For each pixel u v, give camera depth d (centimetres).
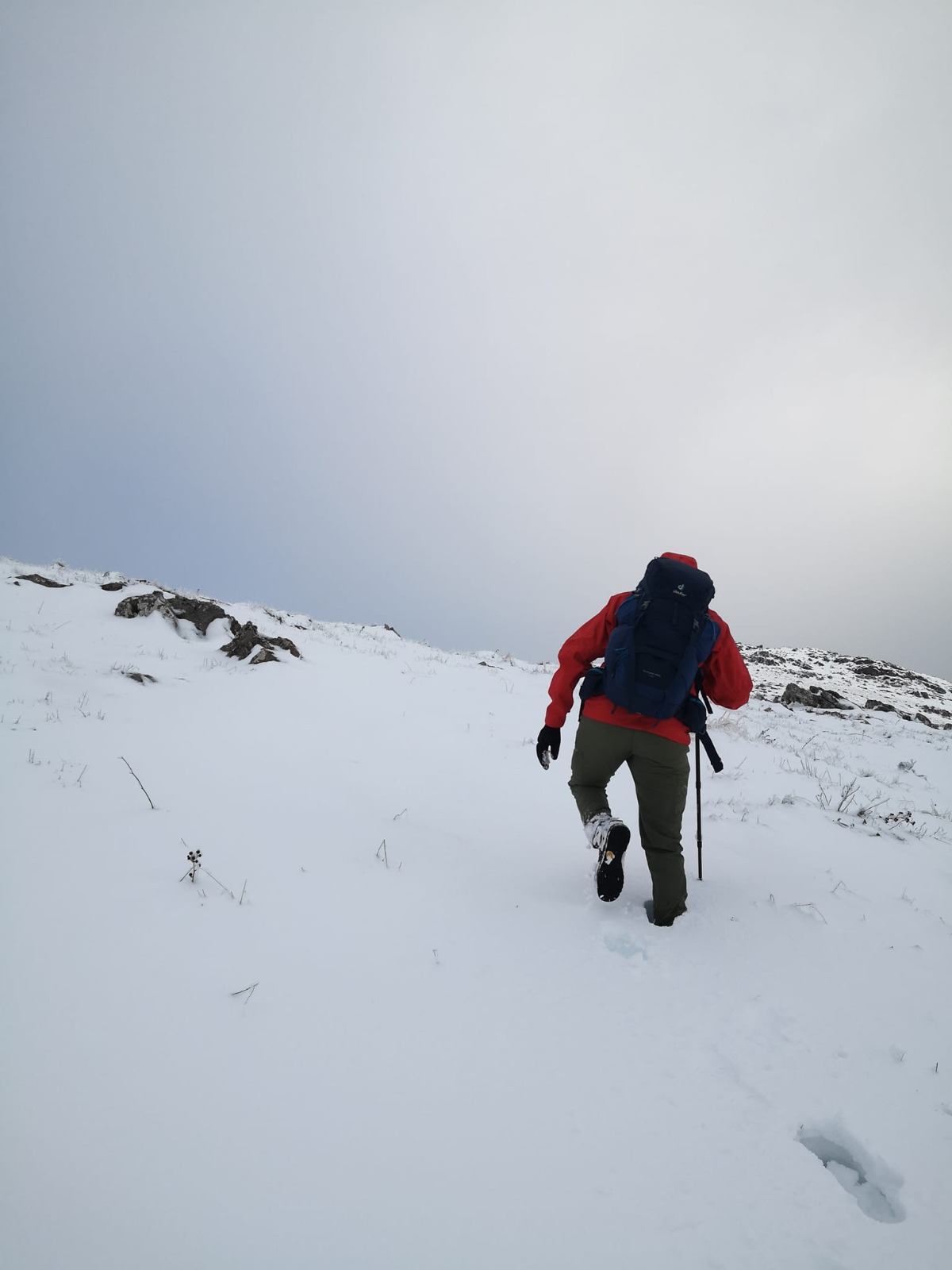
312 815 421
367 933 280
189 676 932
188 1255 137
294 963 252
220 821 391
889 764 1248
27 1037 196
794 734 1467
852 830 503
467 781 559
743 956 285
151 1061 193
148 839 351
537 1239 150
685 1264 148
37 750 492
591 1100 197
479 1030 223
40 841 331
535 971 262
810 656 5481
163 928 266
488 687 1227
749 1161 180
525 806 502
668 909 303
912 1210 171
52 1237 137
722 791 619
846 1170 191
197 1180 155
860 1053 231
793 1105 204
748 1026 239
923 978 284
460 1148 174
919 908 364
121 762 489
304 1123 177
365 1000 233
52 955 239
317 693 929
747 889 356
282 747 607
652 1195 166
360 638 1703
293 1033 212
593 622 334
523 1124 185
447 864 364
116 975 232
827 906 345
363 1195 157
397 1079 197
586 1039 224
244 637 1145
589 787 326
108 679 819
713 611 316
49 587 1320
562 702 334
